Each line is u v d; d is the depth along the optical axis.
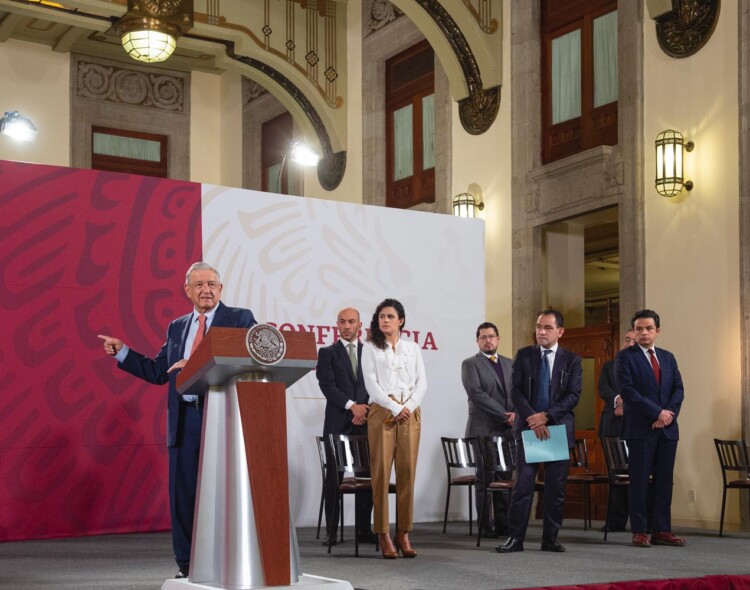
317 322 8.60
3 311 7.43
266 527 3.51
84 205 7.78
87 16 12.70
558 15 10.78
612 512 8.02
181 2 11.20
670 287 9.02
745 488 7.82
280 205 8.55
